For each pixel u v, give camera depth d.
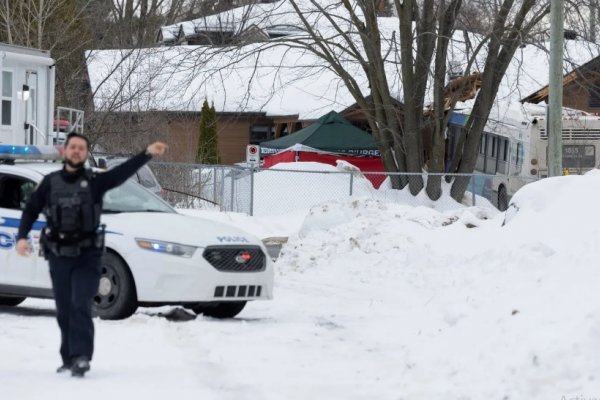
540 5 70.81
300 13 72.38
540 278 26.30
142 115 87.12
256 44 84.81
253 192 73.25
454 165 79.31
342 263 41.97
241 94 115.50
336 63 76.94
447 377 19.23
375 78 77.69
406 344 23.78
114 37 106.19
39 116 49.00
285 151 93.88
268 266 28.83
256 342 24.06
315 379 19.62
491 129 86.50
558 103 49.59
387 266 40.25
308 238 45.12
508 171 84.56
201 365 20.86
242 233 29.09
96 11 104.62
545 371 17.75
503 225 41.25
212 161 98.69
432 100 85.31
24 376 19.41
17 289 28.73
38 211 19.52
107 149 85.06
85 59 88.00
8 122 47.31
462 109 86.69
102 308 27.53
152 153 19.36
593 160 83.06
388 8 94.19
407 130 77.44
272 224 66.56
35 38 82.56
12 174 29.20
